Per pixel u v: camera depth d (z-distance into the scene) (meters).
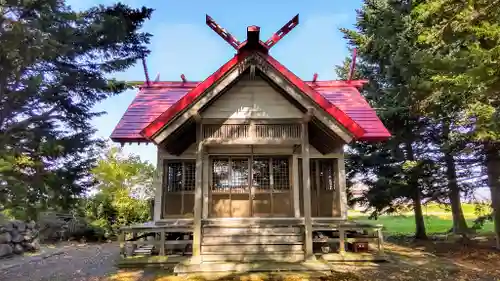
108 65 13.53
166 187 11.54
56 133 12.97
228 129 9.38
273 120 9.45
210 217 11.06
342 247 10.23
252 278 8.17
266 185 11.33
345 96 14.05
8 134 11.44
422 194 15.58
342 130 9.23
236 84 9.95
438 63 8.45
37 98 12.16
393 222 26.36
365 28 17.80
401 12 15.05
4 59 10.19
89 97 13.61
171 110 8.94
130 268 9.49
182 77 14.87
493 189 12.42
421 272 8.92
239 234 9.48
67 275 8.82
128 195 19.25
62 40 11.52
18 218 10.81
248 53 9.08
